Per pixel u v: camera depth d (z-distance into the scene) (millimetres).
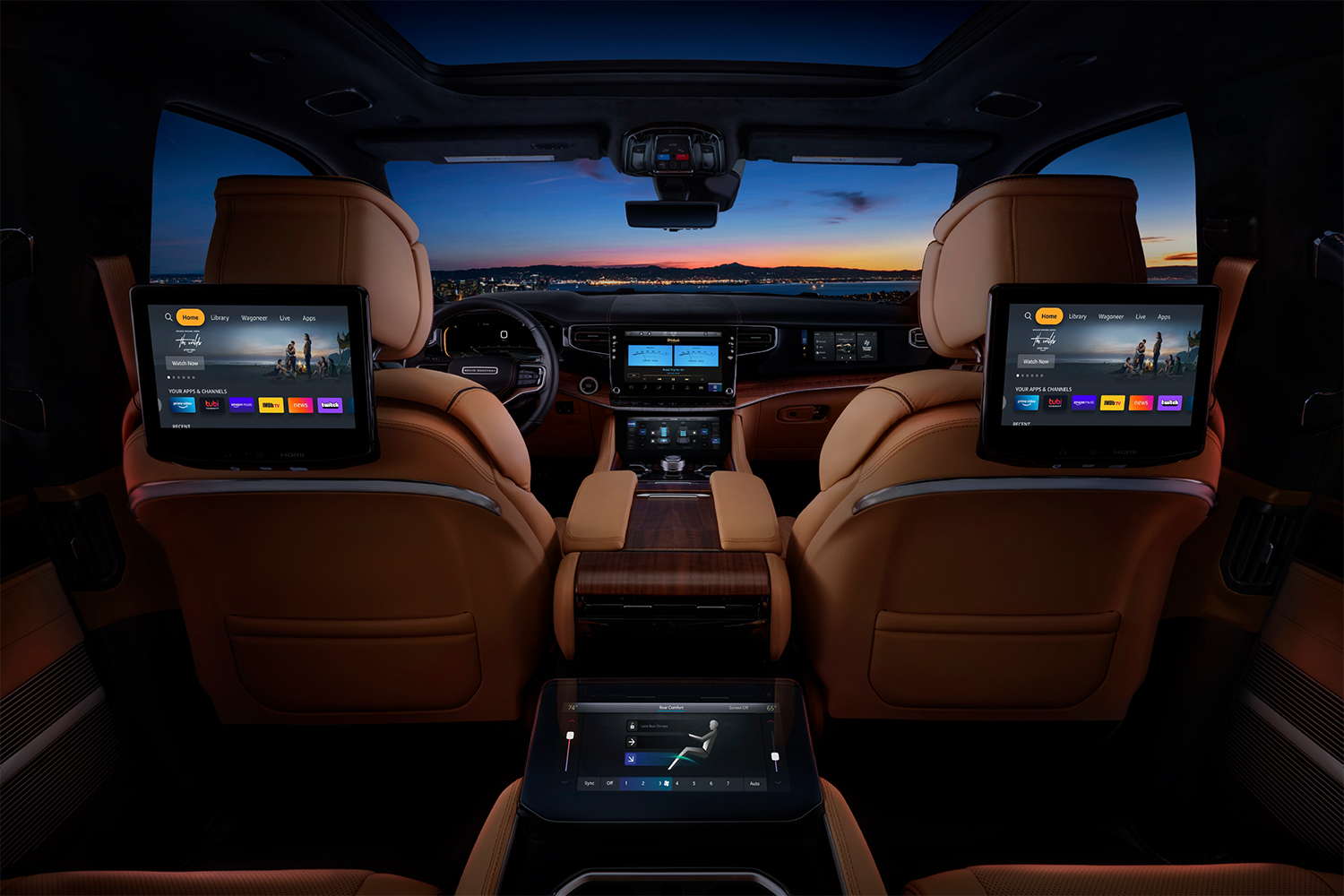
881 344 3115
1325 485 1330
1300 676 1318
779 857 919
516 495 1280
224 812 1521
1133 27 1623
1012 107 2291
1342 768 1215
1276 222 1457
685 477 2824
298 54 1890
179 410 1015
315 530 1172
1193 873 969
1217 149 1670
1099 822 1512
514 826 978
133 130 1677
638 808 976
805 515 1395
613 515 1652
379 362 1260
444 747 1532
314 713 1431
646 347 2891
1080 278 1051
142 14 1476
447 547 1202
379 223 1107
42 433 1411
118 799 1492
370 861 1386
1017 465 1060
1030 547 1201
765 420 3166
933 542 1201
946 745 1551
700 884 879
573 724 1129
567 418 3127
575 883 874
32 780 1289
